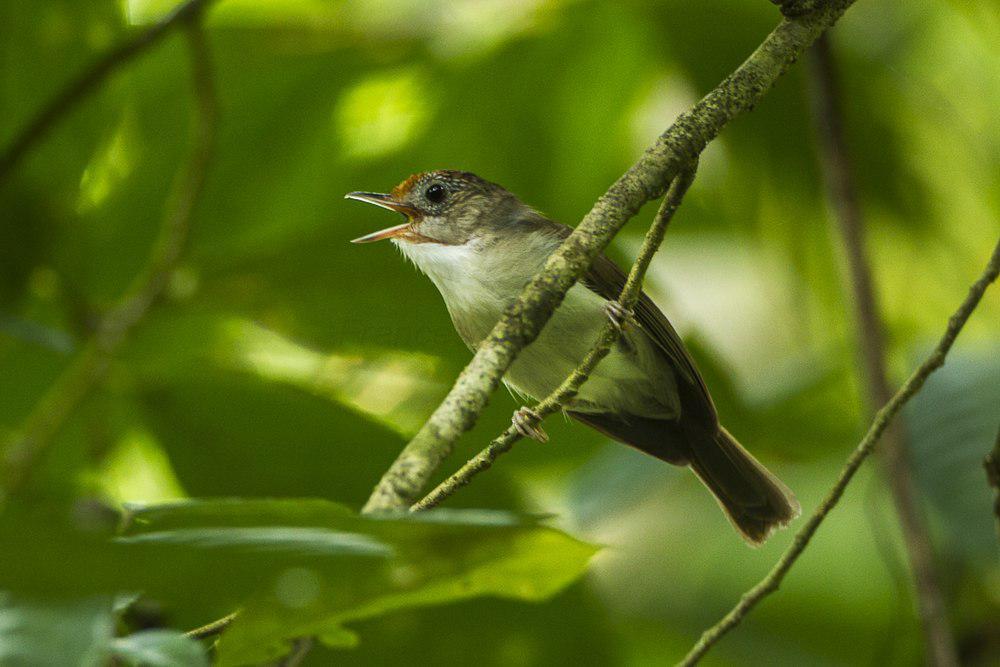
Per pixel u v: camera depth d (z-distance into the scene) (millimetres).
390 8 9289
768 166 9500
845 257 7453
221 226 8188
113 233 7332
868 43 9844
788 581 9617
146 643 3031
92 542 2736
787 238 9664
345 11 9242
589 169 9555
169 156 7738
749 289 12227
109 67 6703
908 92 9516
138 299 6648
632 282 4770
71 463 7062
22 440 6379
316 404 6684
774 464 9727
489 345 4133
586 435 8531
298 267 6930
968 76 10031
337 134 8664
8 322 6539
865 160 9633
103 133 7102
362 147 9047
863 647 9438
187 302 6832
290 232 7965
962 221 9695
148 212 7457
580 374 4910
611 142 9523
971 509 6734
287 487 6758
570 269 4273
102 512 5188
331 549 2797
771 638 9578
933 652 6281
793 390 9133
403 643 6215
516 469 8703
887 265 9812
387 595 3158
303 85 8570
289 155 8516
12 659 2535
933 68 10086
